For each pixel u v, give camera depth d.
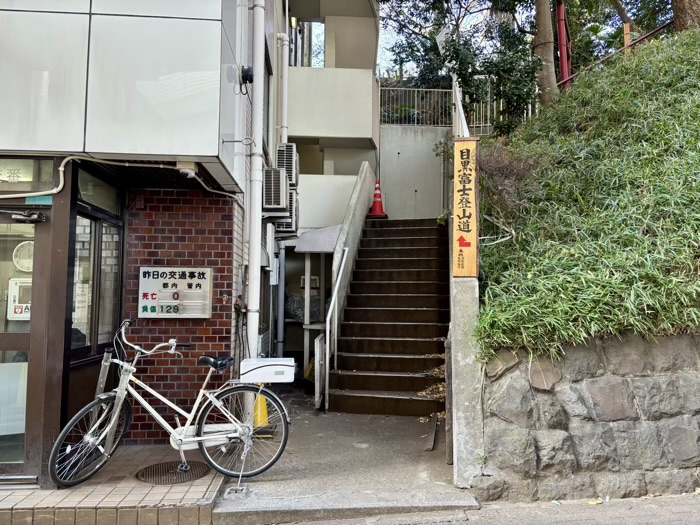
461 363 3.76
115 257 4.61
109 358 3.91
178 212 4.74
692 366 3.79
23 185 3.71
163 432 4.58
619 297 3.77
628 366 3.76
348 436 5.04
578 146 5.95
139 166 3.92
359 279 7.82
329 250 7.95
